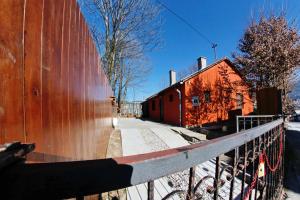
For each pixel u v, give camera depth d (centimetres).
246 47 1252
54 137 147
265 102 908
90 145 301
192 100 1303
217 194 108
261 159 206
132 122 1531
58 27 161
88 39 300
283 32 1155
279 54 1110
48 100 138
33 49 117
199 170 493
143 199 374
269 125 217
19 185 49
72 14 204
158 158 70
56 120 152
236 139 123
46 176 51
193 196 90
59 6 163
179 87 1361
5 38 91
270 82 1152
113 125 979
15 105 97
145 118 2108
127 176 62
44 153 128
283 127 402
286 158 720
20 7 104
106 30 1413
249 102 1448
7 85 91
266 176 244
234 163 131
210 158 96
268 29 1189
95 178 56
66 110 179
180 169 78
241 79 1363
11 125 93
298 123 1917
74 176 54
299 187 500
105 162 60
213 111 1370
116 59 1589
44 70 132
